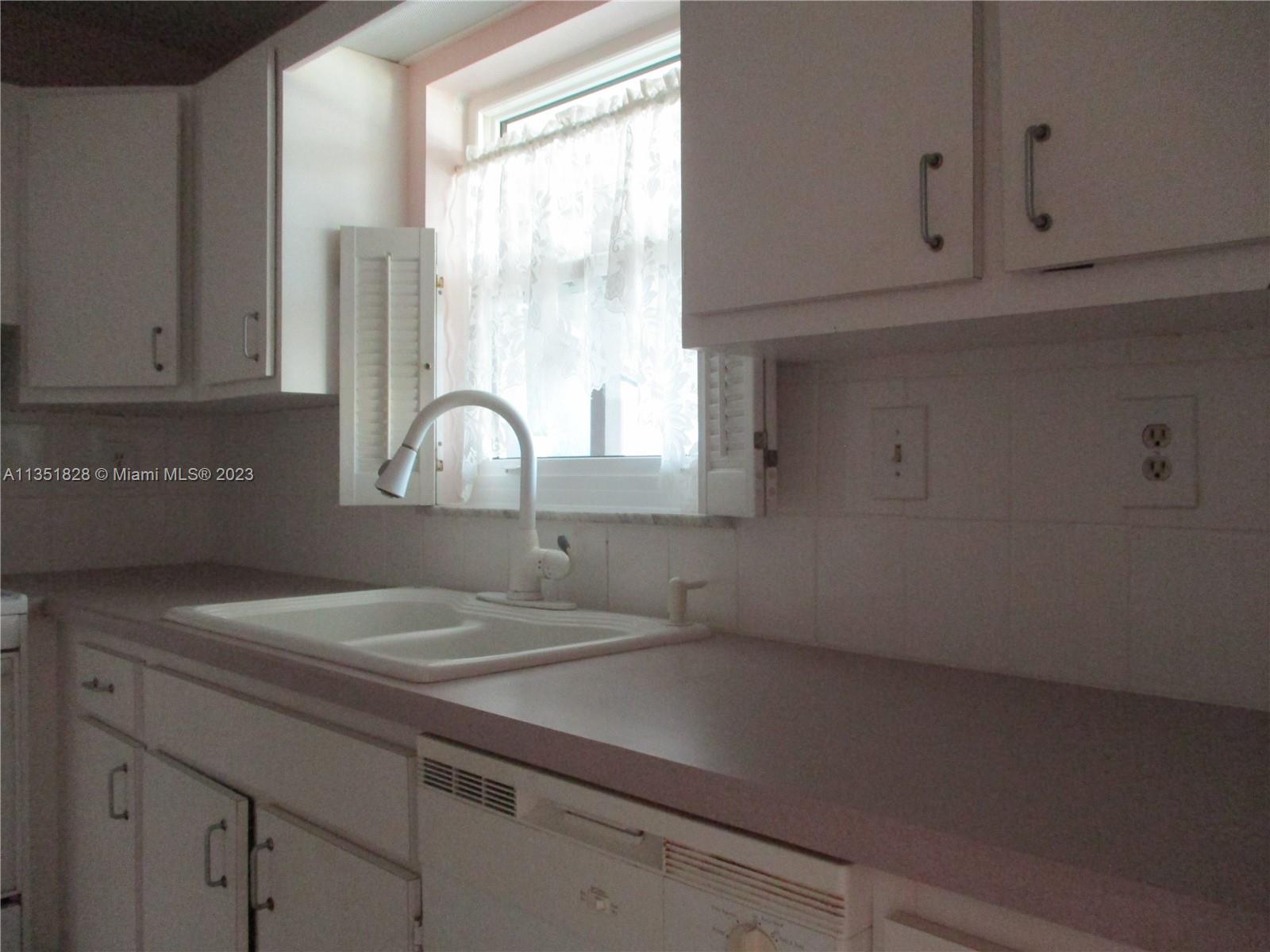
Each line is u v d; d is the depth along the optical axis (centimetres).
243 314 191
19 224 212
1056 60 81
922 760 79
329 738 119
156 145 204
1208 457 99
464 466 193
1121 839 62
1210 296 77
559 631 152
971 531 118
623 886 83
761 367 132
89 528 245
